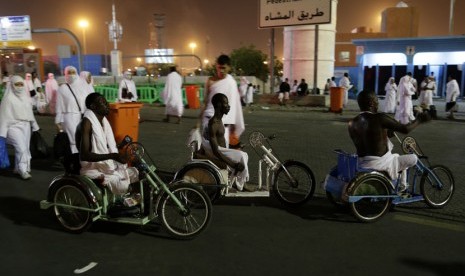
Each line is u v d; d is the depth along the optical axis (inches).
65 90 305.3
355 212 210.2
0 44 1234.0
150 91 987.3
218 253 179.0
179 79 609.0
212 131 227.0
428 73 1222.3
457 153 394.6
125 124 300.0
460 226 209.5
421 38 1189.7
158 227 207.0
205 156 235.9
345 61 1635.1
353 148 413.1
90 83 347.6
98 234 199.6
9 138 290.5
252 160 351.9
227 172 231.3
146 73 2063.2
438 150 408.8
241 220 216.8
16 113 287.6
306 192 244.8
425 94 734.5
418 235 198.2
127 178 204.2
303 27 1144.2
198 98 880.9
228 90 263.6
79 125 204.5
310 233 200.5
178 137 476.7
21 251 181.9
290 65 1186.0
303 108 877.8
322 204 243.0
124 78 548.4
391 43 1235.9
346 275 160.4
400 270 164.6
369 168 213.5
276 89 1678.2
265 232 201.5
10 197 256.7
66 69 308.7
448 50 1177.4
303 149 405.4
